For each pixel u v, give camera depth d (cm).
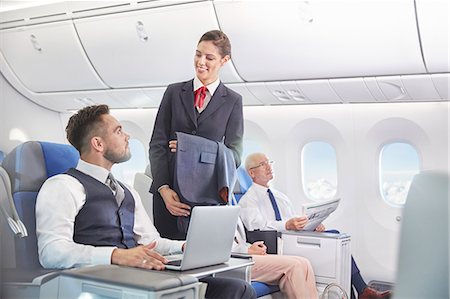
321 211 340
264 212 354
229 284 226
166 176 258
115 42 357
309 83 352
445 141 370
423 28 295
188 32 334
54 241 210
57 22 365
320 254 324
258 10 317
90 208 229
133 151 429
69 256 204
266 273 298
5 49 385
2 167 232
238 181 360
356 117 389
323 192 411
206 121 263
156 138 265
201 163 248
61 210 218
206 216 194
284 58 337
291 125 406
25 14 372
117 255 198
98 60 369
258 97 377
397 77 329
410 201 86
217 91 268
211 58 265
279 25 321
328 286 312
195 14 327
